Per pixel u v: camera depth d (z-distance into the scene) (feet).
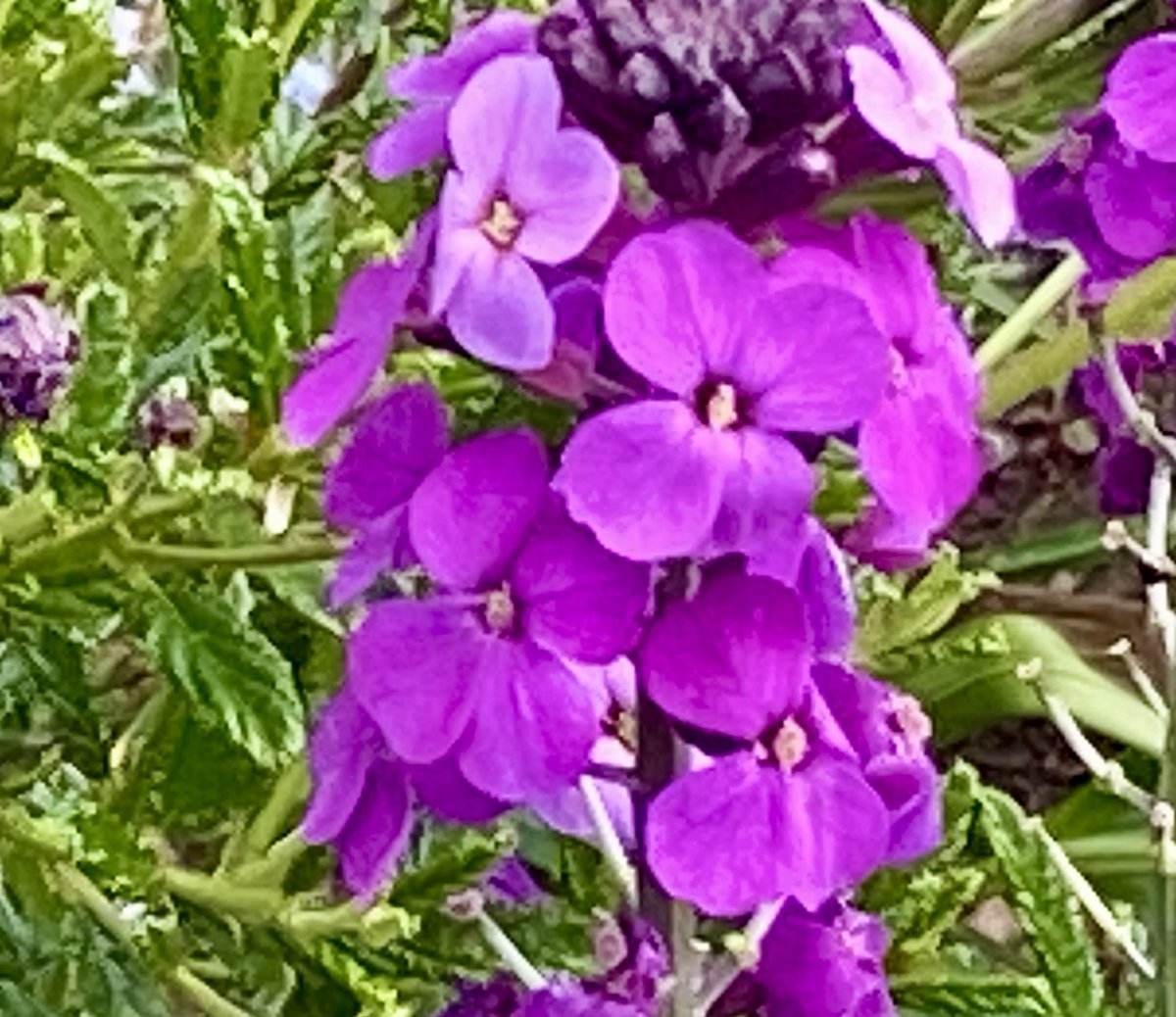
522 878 0.52
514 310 0.34
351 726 0.39
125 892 0.47
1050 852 0.46
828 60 0.36
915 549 0.42
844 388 0.35
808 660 0.36
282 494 0.46
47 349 0.45
